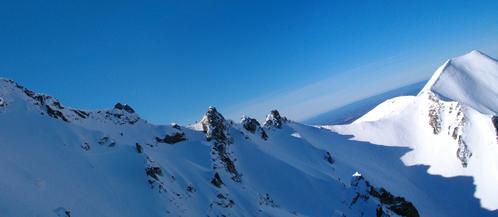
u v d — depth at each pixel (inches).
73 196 2883.9
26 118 3703.3
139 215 3105.3
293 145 6304.1
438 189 6456.7
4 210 2284.7
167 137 4987.7
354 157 6811.0
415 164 6968.5
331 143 7012.8
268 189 4869.6
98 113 4739.2
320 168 5757.9
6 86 3959.2
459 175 6545.3
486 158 6584.6
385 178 6387.8
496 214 5684.1
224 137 5344.5
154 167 3649.1
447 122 7372.1
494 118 6924.2
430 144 7268.7
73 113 4325.8
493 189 6058.1
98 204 2957.7
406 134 7554.1
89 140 3882.9
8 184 2561.5
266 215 3986.2
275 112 6889.8
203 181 4114.2
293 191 4842.5
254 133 6048.2
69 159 3398.1
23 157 3083.2
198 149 4904.0
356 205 4626.0
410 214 4808.1
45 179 2903.5
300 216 4276.6
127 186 3400.6
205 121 5408.5
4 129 3400.6
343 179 5556.1
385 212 4483.3
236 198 4168.3
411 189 6397.6
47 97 4175.7
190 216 3415.4
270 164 5231.3
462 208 6038.4
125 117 4931.1
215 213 3639.3
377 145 7288.4
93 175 3331.7
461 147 6865.2
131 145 4141.2
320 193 4810.5
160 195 3412.9
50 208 2554.1
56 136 3631.9
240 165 5147.6
